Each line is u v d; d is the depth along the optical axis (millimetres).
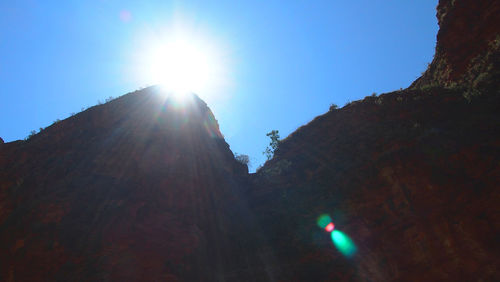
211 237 17875
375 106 25609
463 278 13008
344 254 15984
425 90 26156
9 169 19094
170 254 15062
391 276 14328
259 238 18828
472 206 14953
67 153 19375
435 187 16578
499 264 12719
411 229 15508
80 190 16531
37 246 13820
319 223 18359
